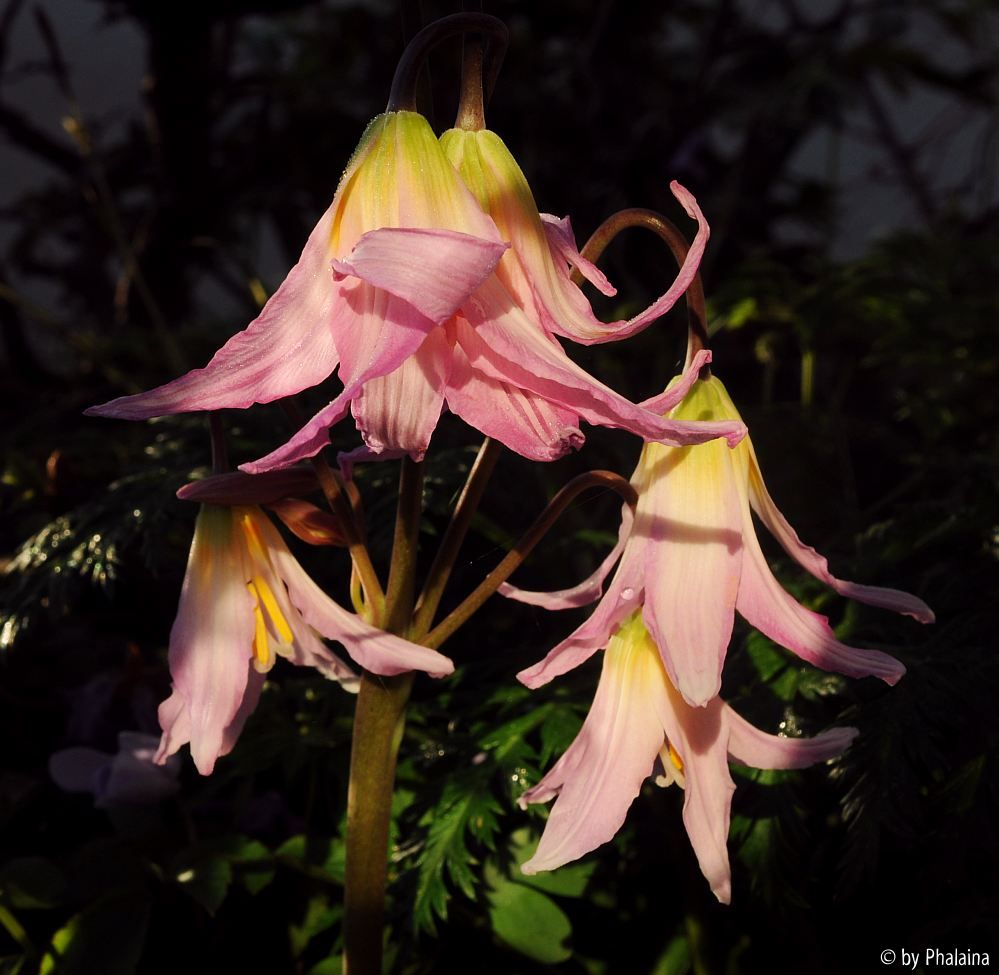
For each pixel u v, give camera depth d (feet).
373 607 0.73
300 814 1.02
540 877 0.88
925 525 0.97
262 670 0.71
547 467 1.11
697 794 0.68
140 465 1.13
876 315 1.28
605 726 0.69
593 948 0.91
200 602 0.70
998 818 0.80
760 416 1.28
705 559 0.67
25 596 1.03
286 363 0.62
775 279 1.32
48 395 1.86
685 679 0.65
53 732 1.13
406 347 0.58
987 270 1.51
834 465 1.25
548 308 0.63
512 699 0.93
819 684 0.84
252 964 0.92
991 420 1.36
